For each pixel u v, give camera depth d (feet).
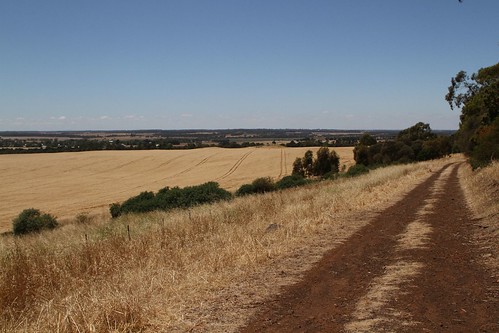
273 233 36.40
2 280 23.11
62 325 17.31
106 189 193.36
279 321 18.53
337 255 30.25
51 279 24.63
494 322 17.44
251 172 224.12
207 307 20.43
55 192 188.03
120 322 18.04
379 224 42.78
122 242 33.47
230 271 26.02
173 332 17.70
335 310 19.60
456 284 22.71
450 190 75.82
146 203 85.05
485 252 29.40
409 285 22.86
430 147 237.04
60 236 52.95
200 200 81.35
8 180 224.53
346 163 232.53
